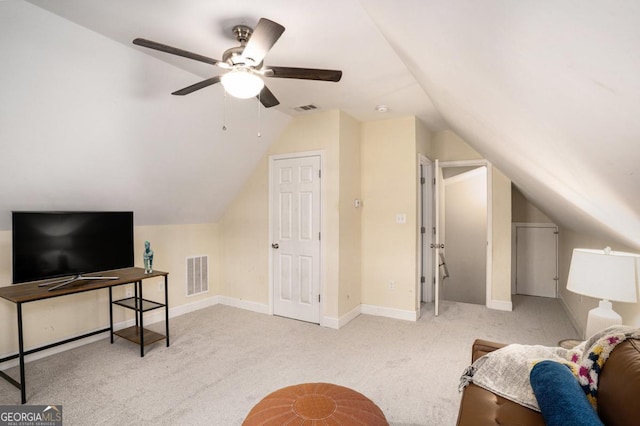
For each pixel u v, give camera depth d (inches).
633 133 28.8
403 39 67.9
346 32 85.1
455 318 160.6
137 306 128.0
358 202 165.3
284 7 74.5
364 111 151.4
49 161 102.3
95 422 80.4
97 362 112.0
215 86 120.4
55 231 108.7
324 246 150.6
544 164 66.6
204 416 82.9
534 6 21.9
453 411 84.8
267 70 77.2
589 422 41.3
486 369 71.1
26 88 85.0
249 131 149.9
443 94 90.5
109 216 122.2
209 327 147.0
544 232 211.2
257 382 99.1
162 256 159.5
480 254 239.8
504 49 32.8
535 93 36.8
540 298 204.7
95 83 95.3
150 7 75.5
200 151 140.6
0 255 108.7
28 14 75.4
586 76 26.0
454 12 34.3
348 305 155.9
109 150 113.3
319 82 118.0
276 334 138.5
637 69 20.6
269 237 166.9
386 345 126.7
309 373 104.6
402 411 84.8
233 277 180.5
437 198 163.5
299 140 158.2
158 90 108.8
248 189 174.2
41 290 100.7
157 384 97.9
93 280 114.7
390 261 162.9
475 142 134.7
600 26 19.2
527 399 60.9
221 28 84.2
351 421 56.1
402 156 160.4
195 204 163.6
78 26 83.2
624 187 43.0
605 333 60.6
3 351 108.4
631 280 75.2
